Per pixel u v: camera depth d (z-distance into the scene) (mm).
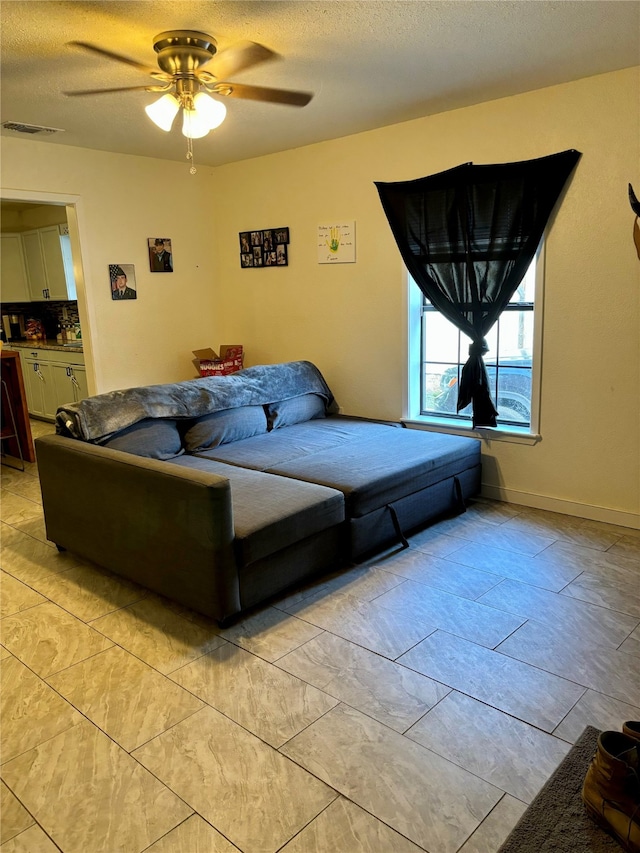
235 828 1670
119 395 3600
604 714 2072
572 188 3441
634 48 2861
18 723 2098
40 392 6793
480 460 4039
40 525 3930
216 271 5496
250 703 2172
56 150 4387
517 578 3033
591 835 1617
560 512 3830
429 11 2439
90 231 4637
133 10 2389
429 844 1606
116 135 4164
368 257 4422
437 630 2598
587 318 3516
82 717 2119
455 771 1844
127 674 2354
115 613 2812
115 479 2908
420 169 4008
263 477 3252
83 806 1755
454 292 3949
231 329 5543
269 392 4328
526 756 1896
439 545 3432
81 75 3053
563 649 2443
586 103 3305
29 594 3006
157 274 5090
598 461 3631
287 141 4461
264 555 2670
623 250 3334
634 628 2574
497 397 4074
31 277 7039
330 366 4852
